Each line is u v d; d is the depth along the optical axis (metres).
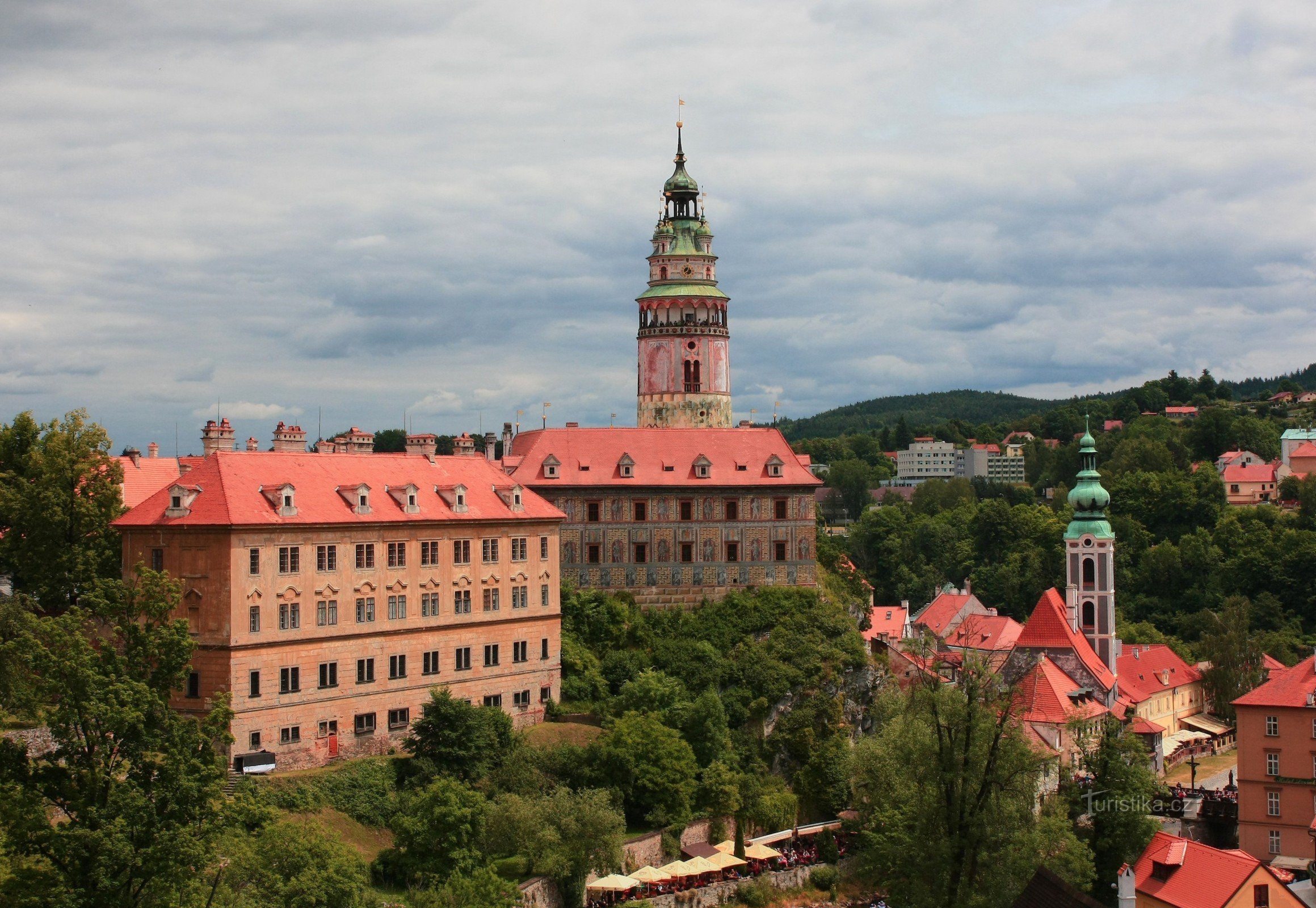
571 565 172.25
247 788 119.06
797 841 152.00
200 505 127.44
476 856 122.50
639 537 173.12
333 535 132.88
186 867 83.50
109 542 138.25
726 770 150.62
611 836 129.88
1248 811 151.38
